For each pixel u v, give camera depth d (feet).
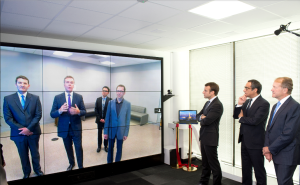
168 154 16.93
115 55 15.12
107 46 15.47
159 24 10.94
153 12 9.25
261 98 10.42
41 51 12.50
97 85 14.43
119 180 14.11
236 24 11.13
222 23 10.94
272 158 9.07
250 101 10.89
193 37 13.75
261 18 10.23
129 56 15.71
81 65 13.83
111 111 14.98
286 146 8.63
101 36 13.11
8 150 11.60
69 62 13.42
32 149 12.23
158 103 17.07
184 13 9.41
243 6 8.69
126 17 9.82
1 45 11.39
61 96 13.12
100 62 14.57
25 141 12.03
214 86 12.10
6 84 11.53
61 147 13.10
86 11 9.02
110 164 14.93
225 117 16.17
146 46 16.21
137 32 12.37
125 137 15.57
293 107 8.59
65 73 13.26
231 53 15.76
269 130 9.30
